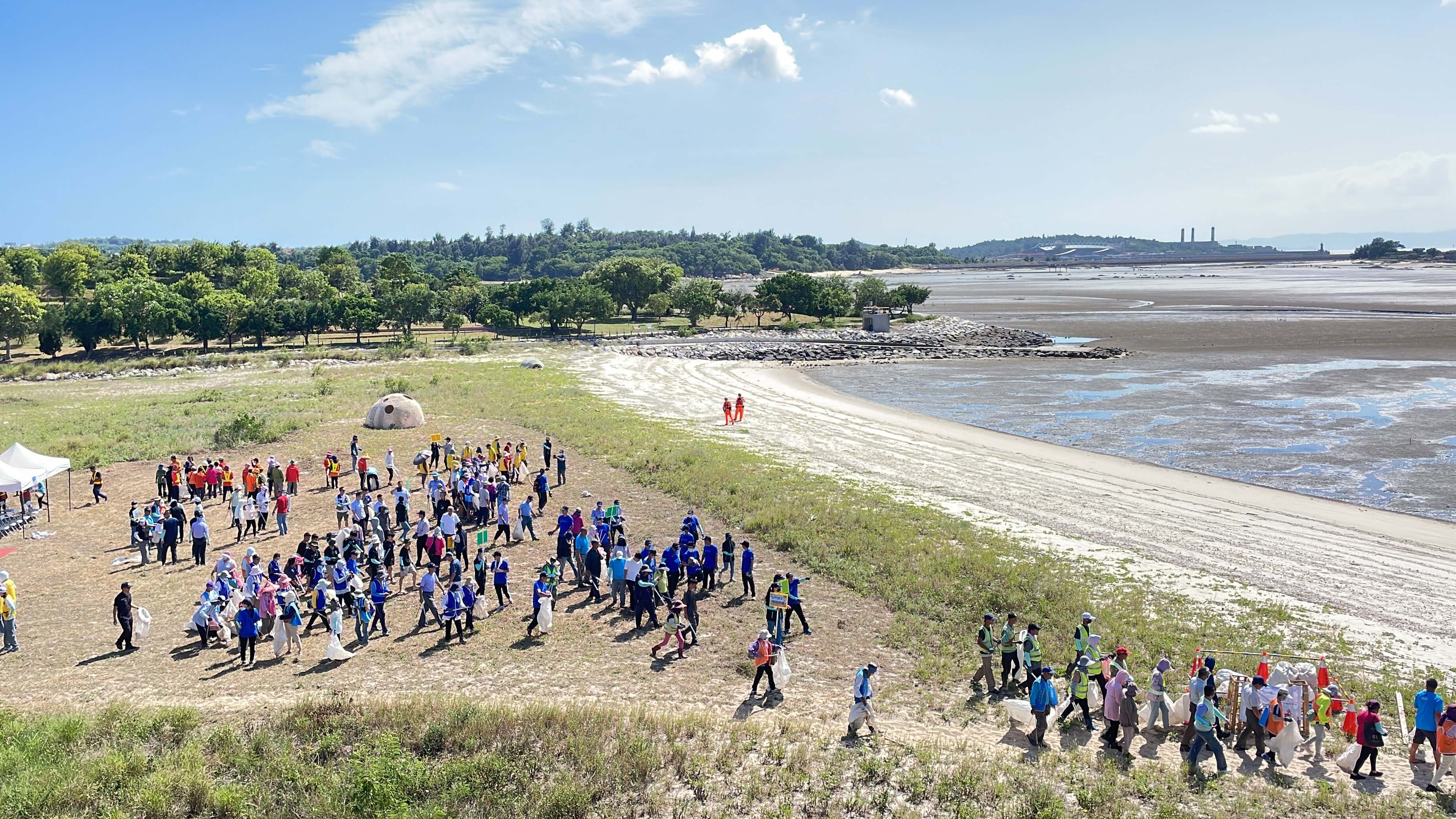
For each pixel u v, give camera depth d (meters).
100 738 17.97
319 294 164.38
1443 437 53.94
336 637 22.78
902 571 28.72
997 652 21.31
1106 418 61.91
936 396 72.88
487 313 136.38
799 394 74.44
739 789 16.42
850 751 17.73
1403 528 35.62
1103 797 15.90
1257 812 15.55
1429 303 173.00
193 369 94.38
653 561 26.23
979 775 16.55
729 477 41.44
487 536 29.59
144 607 26.55
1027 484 42.50
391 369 89.50
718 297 151.75
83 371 93.25
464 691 20.84
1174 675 21.25
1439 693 20.66
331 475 41.19
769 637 21.00
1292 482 43.44
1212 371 85.19
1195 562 30.88
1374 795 16.22
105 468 45.53
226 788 16.03
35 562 31.03
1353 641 23.83
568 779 16.48
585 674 21.81
